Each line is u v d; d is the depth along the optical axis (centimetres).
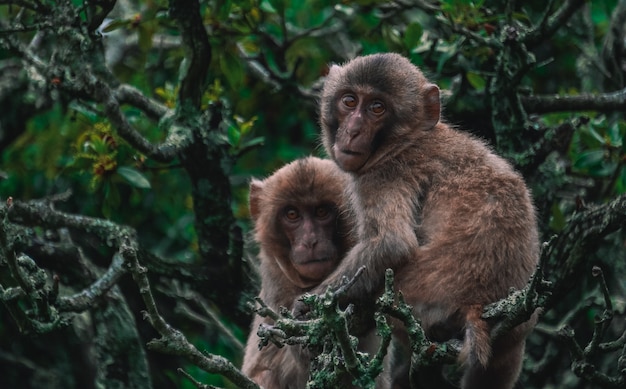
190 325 1747
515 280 1180
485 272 1173
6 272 1567
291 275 1377
